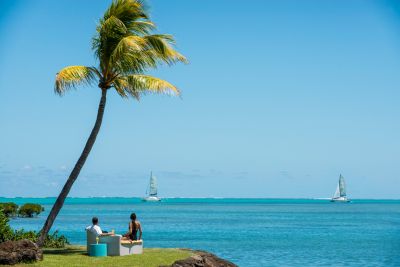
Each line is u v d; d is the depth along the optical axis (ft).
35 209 373.40
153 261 80.74
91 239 88.89
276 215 547.49
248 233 260.01
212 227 313.12
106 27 92.22
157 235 241.35
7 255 73.72
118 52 90.94
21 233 95.09
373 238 231.09
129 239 91.25
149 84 95.50
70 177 94.63
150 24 96.07
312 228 312.50
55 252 92.12
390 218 472.44
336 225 349.41
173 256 86.53
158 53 93.61
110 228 281.95
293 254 160.97
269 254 160.45
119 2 95.14
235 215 538.88
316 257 153.17
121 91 99.50
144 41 90.74
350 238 230.48
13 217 368.68
